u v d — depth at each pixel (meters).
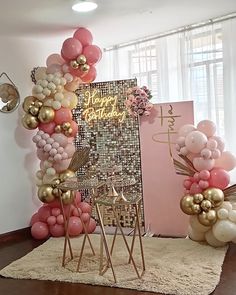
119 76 5.55
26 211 4.84
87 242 4.20
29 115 4.36
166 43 4.95
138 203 3.36
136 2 3.61
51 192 4.36
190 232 4.07
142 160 4.47
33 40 4.84
